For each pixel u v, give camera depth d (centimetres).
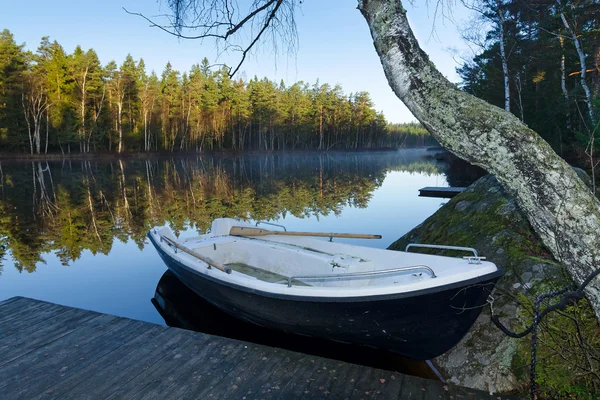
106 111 4134
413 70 192
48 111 3691
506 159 180
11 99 3362
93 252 791
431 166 3491
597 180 577
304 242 505
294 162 4212
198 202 1423
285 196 1577
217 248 535
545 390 266
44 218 1123
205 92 4953
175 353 309
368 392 259
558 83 1523
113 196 1557
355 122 7138
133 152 4391
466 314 291
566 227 176
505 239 413
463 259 319
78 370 285
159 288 586
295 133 6362
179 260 452
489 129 180
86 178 2250
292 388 263
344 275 312
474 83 1850
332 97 6638
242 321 452
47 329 352
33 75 3481
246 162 4125
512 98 1648
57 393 258
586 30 1192
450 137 190
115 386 265
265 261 513
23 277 641
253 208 1299
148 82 4659
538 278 340
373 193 1634
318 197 1541
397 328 310
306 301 318
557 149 1247
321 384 268
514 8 1221
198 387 264
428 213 1171
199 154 4972
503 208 460
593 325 258
